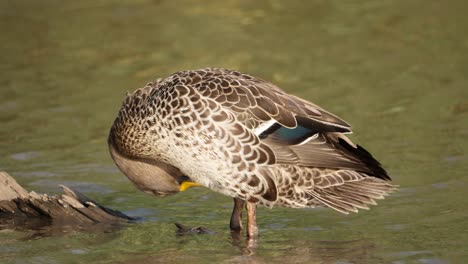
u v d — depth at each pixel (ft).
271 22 77.77
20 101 60.49
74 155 51.19
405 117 55.72
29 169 48.65
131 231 40.32
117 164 41.11
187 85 38.27
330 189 38.83
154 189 40.70
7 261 35.86
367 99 59.36
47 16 80.38
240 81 38.83
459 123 54.13
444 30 74.02
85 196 43.91
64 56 70.38
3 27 77.25
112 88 62.90
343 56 68.74
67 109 58.95
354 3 82.94
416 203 42.27
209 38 73.67
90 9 82.28
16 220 42.09
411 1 82.74
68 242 38.60
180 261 35.73
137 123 39.19
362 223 40.32
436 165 47.34
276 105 38.19
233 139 37.47
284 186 38.32
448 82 62.34
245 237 39.19
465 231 38.24
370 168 38.45
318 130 38.14
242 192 38.34
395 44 71.31
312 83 62.85
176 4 83.66
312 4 83.10
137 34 75.00
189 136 37.73
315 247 37.24
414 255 35.60
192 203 44.75
